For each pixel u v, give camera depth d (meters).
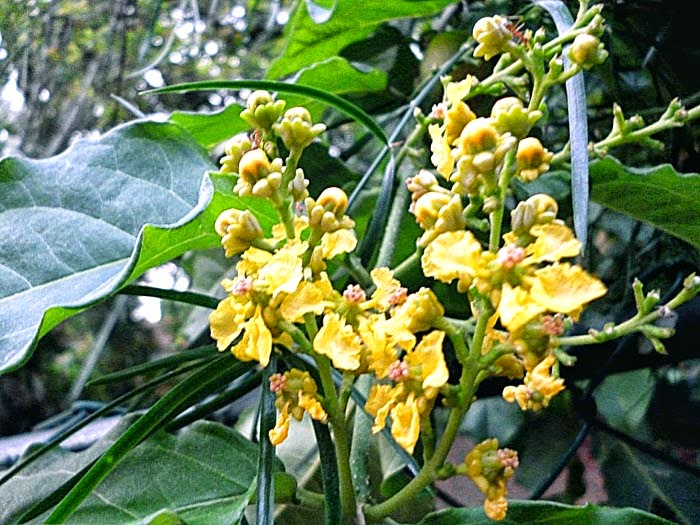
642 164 0.28
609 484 0.31
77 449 0.25
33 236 0.19
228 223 0.14
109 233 0.19
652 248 0.28
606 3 0.27
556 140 0.29
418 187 0.14
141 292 0.18
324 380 0.15
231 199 0.18
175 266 0.44
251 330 0.13
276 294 0.13
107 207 0.20
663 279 0.28
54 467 0.19
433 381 0.13
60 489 0.17
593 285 0.12
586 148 0.15
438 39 0.29
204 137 0.26
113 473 0.18
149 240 0.16
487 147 0.13
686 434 0.31
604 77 0.27
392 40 0.31
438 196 0.14
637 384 0.32
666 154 0.27
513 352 0.14
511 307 0.12
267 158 0.15
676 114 0.17
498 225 0.13
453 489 0.32
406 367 0.13
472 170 0.13
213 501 0.17
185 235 0.17
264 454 0.15
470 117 0.14
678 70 0.27
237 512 0.17
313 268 0.14
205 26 0.40
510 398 0.13
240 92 0.49
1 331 0.17
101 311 0.59
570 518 0.17
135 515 0.17
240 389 0.20
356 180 0.28
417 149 0.27
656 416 0.31
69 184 0.20
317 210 0.14
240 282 0.13
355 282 0.24
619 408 0.32
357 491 0.19
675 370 0.31
